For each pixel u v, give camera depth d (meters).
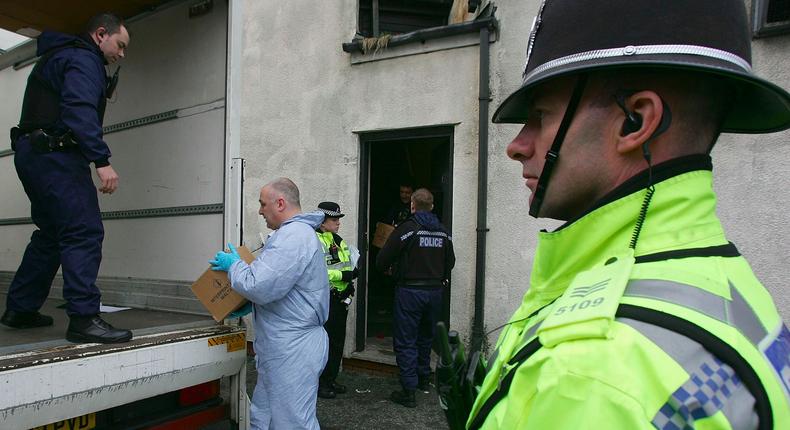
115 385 1.81
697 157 0.62
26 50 3.93
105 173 2.10
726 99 0.66
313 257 2.52
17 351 1.77
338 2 4.92
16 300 2.40
